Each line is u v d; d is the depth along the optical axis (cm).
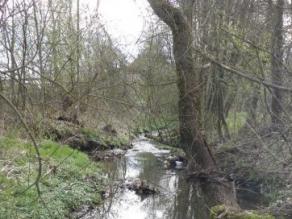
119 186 1572
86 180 1461
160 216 1281
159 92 1433
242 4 973
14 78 604
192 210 1348
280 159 1024
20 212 978
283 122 967
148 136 2220
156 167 2017
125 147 2464
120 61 1084
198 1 1166
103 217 1230
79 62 1029
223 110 1755
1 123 867
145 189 1571
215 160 1634
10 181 1062
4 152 1130
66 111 870
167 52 1539
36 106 818
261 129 1120
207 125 1820
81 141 1950
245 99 1266
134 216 1278
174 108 1677
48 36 911
